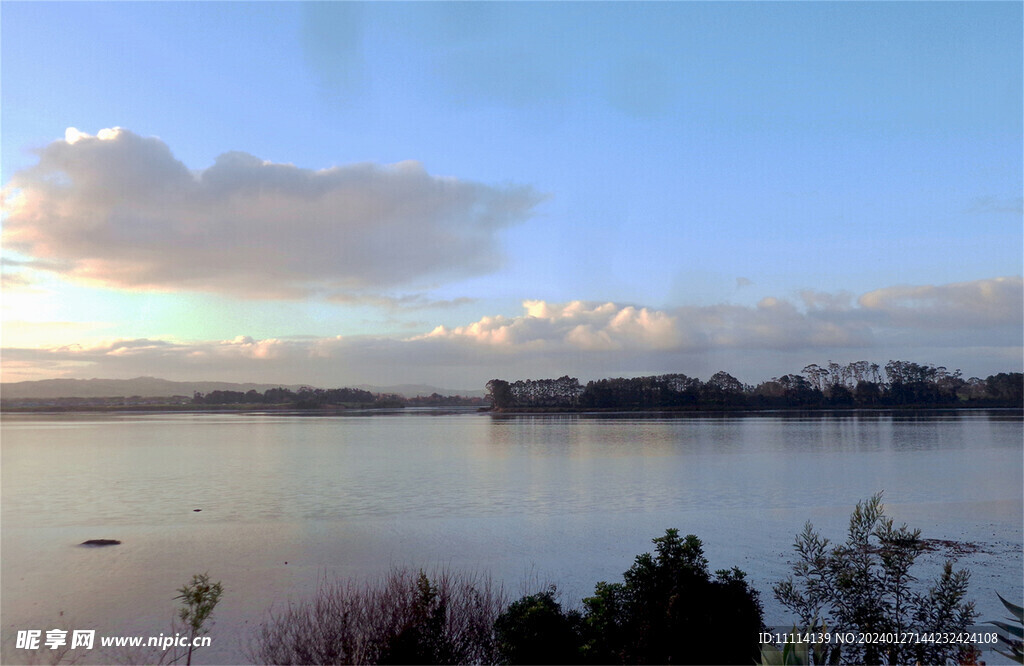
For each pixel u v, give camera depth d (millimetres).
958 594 7379
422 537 24156
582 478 42906
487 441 82188
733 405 186625
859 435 85250
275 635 10062
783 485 38531
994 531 23625
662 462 53000
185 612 8531
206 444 80750
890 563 7656
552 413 198250
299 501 34125
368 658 8344
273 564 20094
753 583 16188
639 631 7824
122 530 26250
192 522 27922
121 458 61750
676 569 8203
